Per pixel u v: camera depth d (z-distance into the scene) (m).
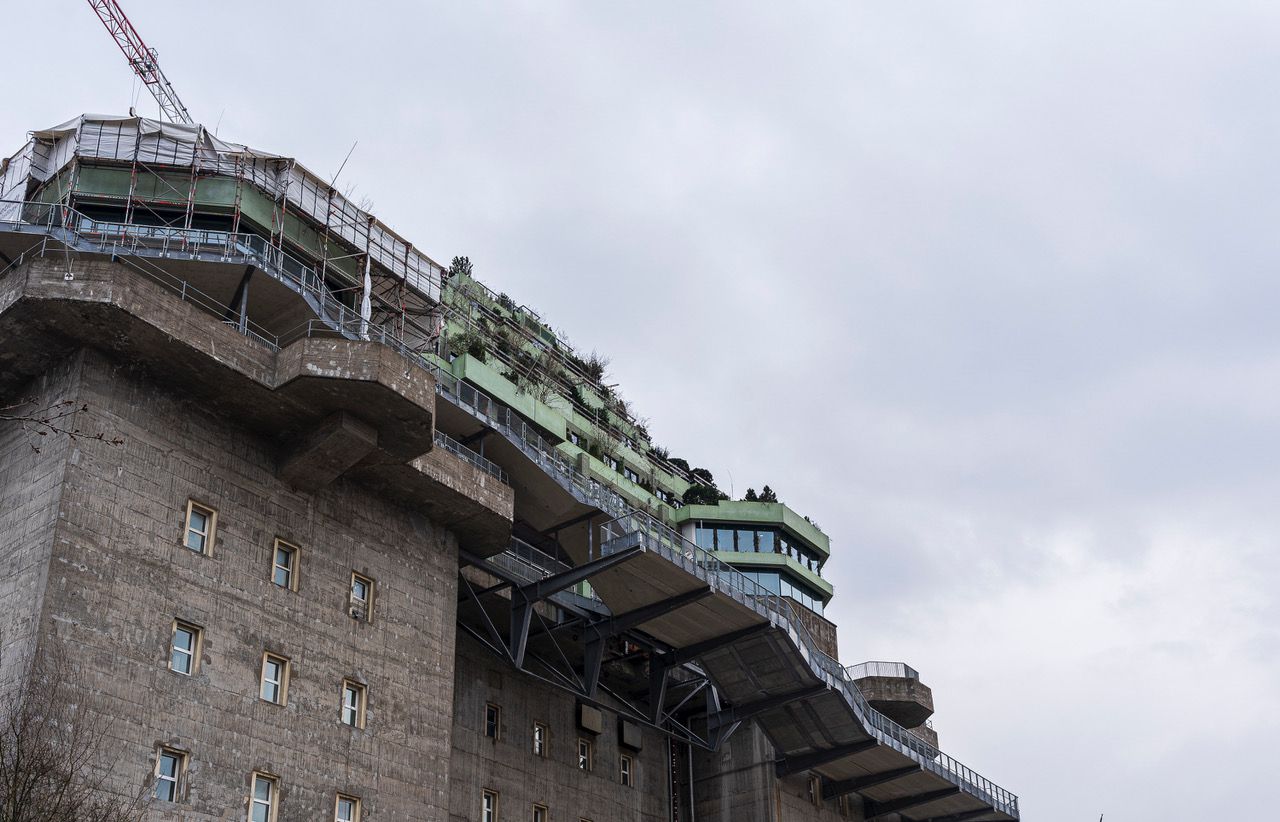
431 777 37.50
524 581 45.41
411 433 37.09
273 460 36.56
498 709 45.59
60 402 32.62
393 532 39.56
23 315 32.28
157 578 32.16
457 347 58.59
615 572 43.56
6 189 39.91
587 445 66.81
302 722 34.28
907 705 64.12
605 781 49.44
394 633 38.16
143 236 38.03
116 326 32.69
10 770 25.16
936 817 64.75
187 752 31.19
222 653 32.94
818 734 52.25
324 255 42.41
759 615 46.03
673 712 52.00
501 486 42.19
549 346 72.81
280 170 41.62
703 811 53.69
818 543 73.50
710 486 73.44
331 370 35.06
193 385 34.59
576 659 50.28
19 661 29.19
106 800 28.53
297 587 35.69
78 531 30.88
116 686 30.22
